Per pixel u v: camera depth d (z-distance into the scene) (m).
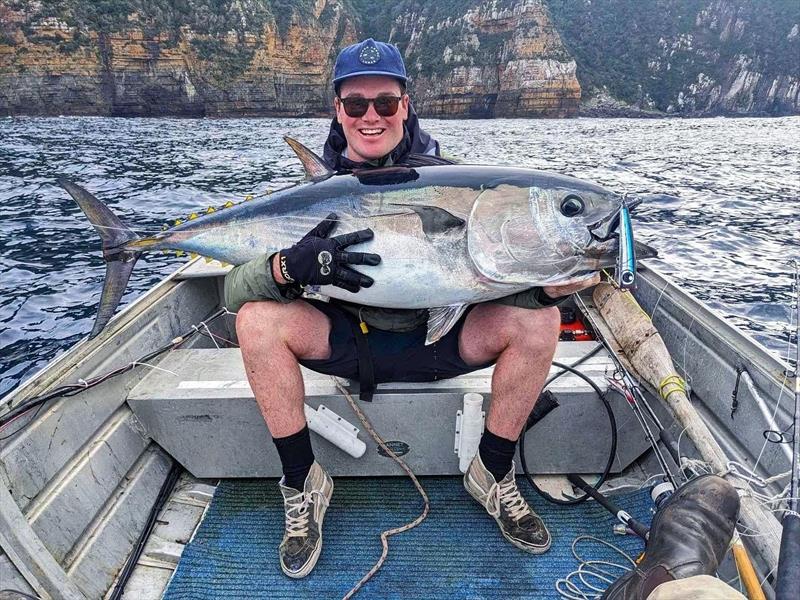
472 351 2.07
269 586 1.98
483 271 1.85
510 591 1.95
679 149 28.97
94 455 2.11
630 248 1.66
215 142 28.44
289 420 1.96
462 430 2.26
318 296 2.11
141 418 2.36
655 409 2.43
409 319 2.05
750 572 1.51
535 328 1.92
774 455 1.88
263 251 2.16
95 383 2.10
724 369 2.26
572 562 2.06
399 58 2.22
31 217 10.70
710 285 7.49
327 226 1.93
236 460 2.39
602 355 2.57
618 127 55.78
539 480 2.46
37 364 5.15
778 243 9.59
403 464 2.37
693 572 1.40
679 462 2.06
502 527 2.12
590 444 2.38
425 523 2.24
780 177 18.00
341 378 2.38
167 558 2.11
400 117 2.28
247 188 14.29
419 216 1.85
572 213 1.78
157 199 12.64
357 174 2.01
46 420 1.94
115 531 2.08
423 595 1.94
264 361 1.89
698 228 10.62
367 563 2.06
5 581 1.59
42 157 19.98
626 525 2.05
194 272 3.28
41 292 6.82
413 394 2.26
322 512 2.10
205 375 2.47
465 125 56.25
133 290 6.99
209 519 2.27
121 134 32.06
